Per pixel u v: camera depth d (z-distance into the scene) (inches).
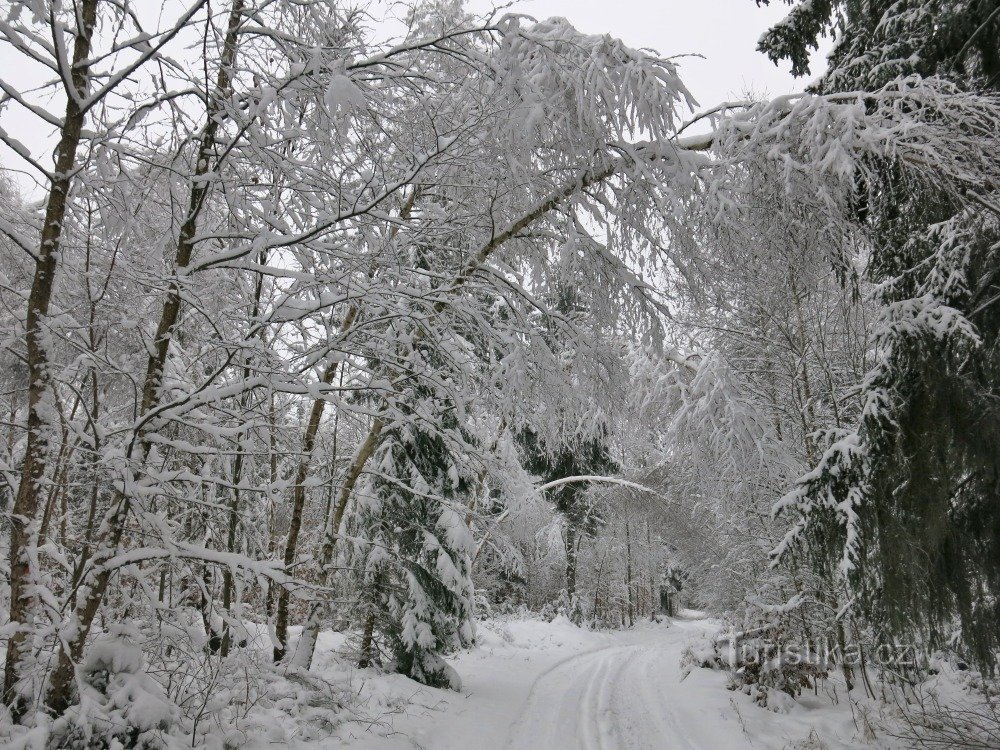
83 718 139.1
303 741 202.1
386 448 365.1
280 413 202.4
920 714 274.7
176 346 224.5
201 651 170.7
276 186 185.0
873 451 261.1
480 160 206.2
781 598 440.1
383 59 174.1
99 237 192.1
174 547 158.4
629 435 333.4
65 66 145.3
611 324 266.8
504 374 237.9
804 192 233.1
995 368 252.1
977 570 254.1
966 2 257.8
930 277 261.6
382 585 345.7
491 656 521.3
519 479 410.9
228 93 177.5
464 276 233.5
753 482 414.9
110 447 159.9
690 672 426.6
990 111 220.1
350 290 173.5
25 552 143.6
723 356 443.8
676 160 225.8
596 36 223.0
